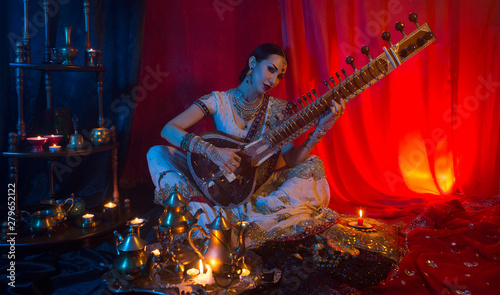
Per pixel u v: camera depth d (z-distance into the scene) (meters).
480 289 1.87
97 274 2.23
